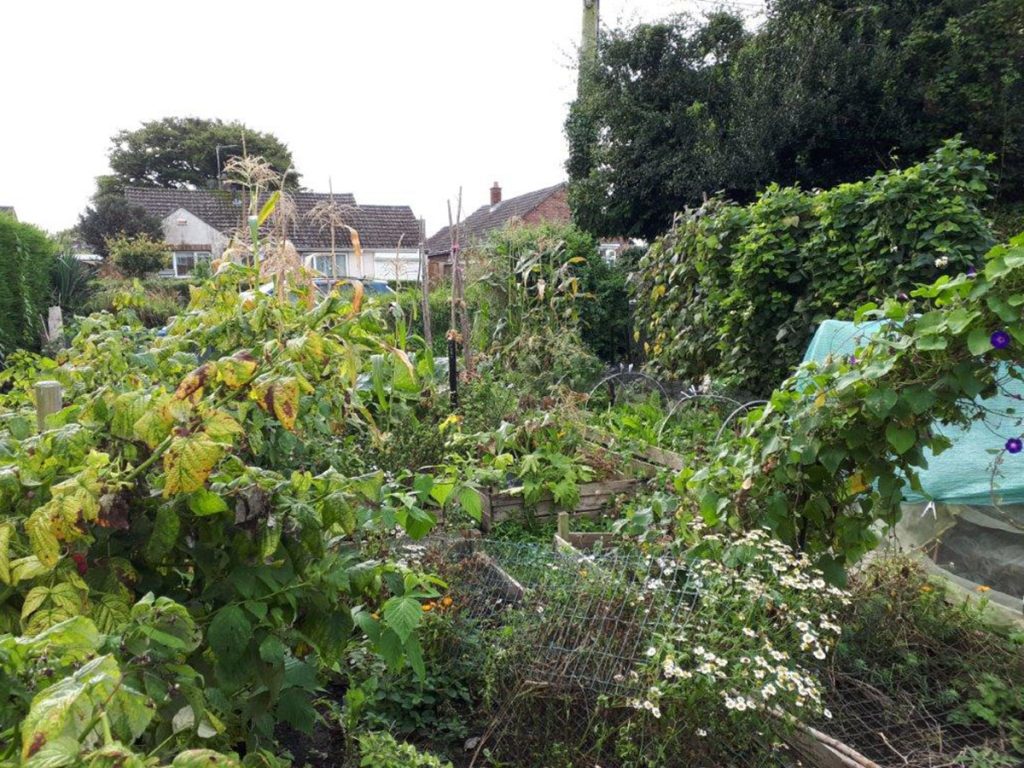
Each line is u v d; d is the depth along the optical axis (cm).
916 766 265
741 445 353
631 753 251
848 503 328
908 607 338
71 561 185
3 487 191
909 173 609
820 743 262
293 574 209
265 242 582
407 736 287
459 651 313
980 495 365
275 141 4394
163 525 193
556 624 285
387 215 2623
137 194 3184
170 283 1708
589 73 1369
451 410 665
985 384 299
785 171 1220
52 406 274
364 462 479
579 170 1452
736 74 1255
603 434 660
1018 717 289
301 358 239
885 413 290
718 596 281
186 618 172
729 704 239
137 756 113
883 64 1135
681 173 1255
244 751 248
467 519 494
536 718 267
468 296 1053
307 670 225
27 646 136
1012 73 1110
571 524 523
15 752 129
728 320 761
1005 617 339
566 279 989
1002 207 1141
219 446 188
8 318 1046
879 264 620
